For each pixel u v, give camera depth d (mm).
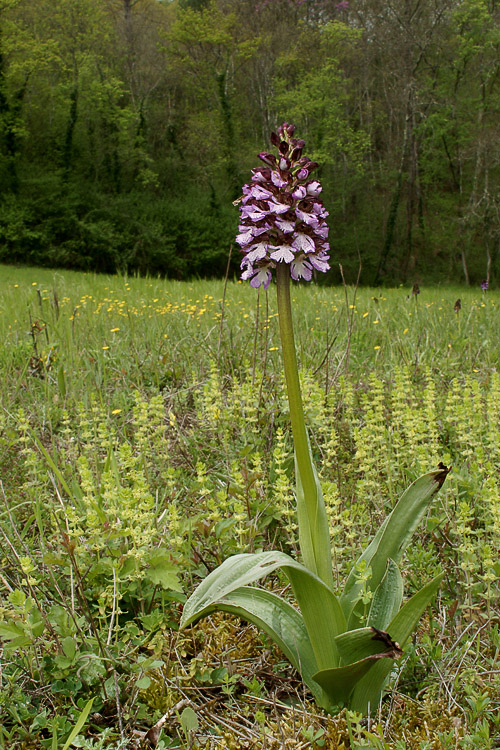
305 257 2076
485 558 2451
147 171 39156
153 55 43094
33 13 36656
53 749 1827
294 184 2021
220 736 2096
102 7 37875
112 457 3264
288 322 2031
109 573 2518
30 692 2223
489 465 3252
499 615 2574
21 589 2514
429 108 39094
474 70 36438
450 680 2250
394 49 36281
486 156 34250
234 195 40594
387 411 4719
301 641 2195
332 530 2650
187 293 12047
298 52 39438
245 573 1935
